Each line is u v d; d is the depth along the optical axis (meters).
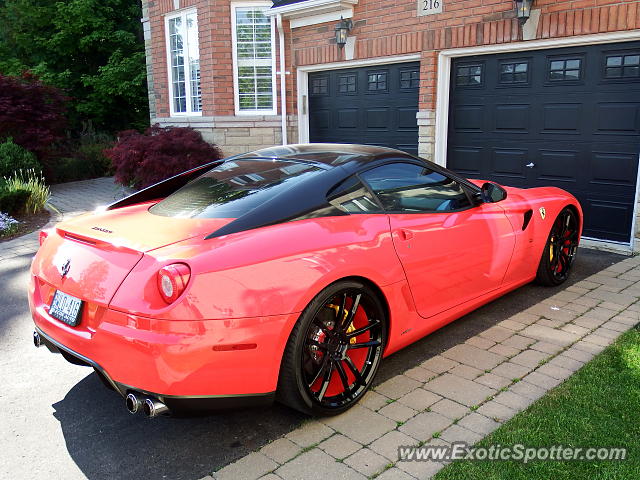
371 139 8.74
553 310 4.27
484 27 6.76
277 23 9.21
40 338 2.96
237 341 2.38
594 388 3.00
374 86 8.52
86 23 20.12
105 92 20.30
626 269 5.34
